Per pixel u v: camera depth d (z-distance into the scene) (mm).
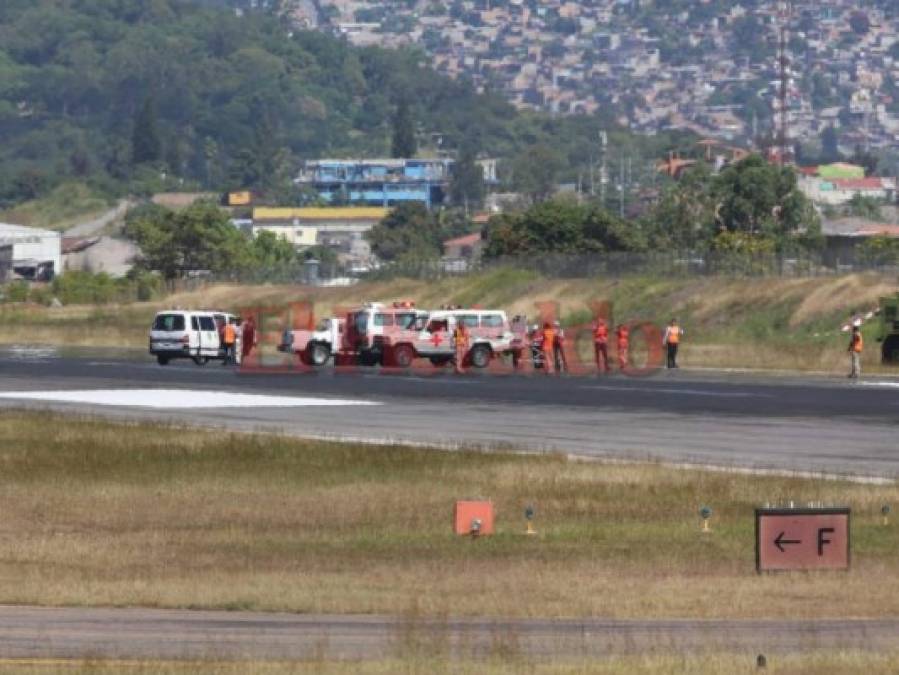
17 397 188625
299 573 84812
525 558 89500
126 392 195000
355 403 179000
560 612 74312
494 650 64625
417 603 75938
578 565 87000
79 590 78438
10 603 75688
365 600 76812
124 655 64000
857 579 81250
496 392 192625
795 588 79250
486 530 98188
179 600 76375
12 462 130375
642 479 118000
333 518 104312
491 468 124125
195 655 64000
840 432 146875
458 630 69750
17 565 87125
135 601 76125
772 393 188750
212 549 92812
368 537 96812
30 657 63562
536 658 64062
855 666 62156
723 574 83938
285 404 178125
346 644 66938
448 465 126125
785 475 119375
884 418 158625
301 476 122188
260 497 113125
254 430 152000
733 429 149875
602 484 116188
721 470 122375
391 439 144000
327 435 147500
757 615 73625
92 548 93000
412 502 110188
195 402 181375
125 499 112625
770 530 83312
